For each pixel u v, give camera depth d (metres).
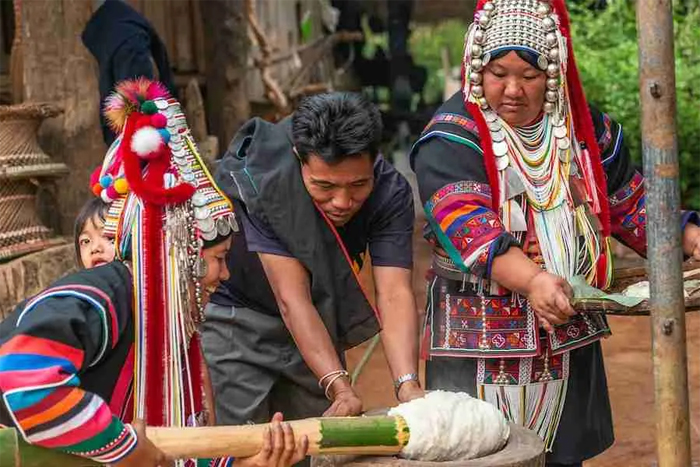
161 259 2.90
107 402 2.90
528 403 3.84
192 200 2.95
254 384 4.06
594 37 11.80
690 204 10.79
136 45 7.18
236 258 3.90
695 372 6.93
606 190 3.95
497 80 3.67
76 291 2.76
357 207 3.58
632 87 10.80
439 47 20.62
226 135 10.57
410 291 3.80
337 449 2.89
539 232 3.74
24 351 2.63
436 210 3.72
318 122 3.38
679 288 2.77
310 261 3.64
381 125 3.46
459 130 3.73
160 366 2.92
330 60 15.36
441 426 2.97
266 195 3.62
